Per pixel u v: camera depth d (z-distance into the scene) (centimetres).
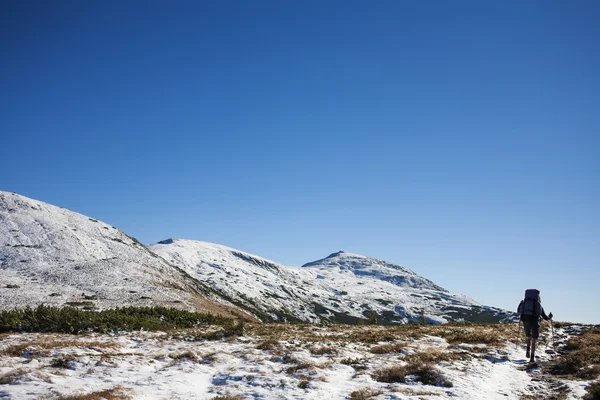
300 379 1445
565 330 3053
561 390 1369
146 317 3541
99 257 9844
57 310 3206
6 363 1561
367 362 1800
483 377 1514
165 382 1363
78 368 1530
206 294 10125
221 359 1811
